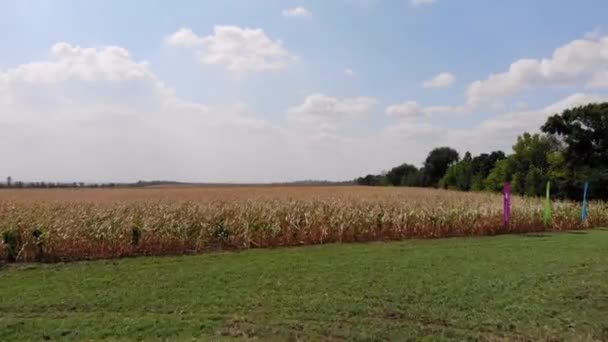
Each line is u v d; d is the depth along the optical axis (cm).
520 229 2234
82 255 1453
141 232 1533
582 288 988
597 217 2617
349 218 1950
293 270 1178
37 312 829
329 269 1192
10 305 866
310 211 2053
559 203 2692
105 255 1456
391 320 791
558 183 4447
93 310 841
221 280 1066
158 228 1634
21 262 1355
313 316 807
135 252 1497
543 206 2556
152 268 1219
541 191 4550
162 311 834
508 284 1023
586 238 1961
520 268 1210
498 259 1355
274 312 827
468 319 793
